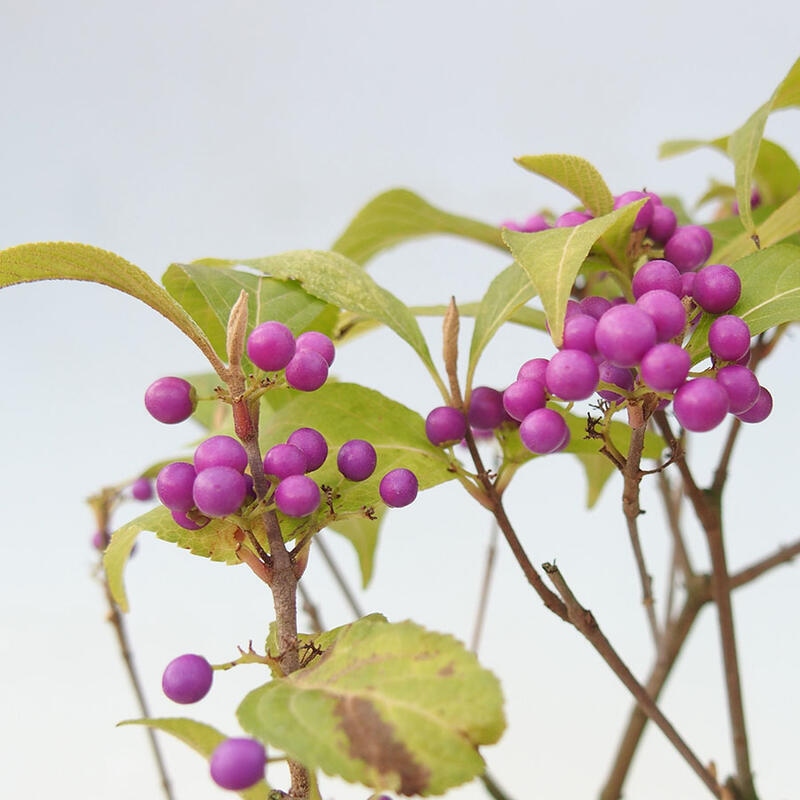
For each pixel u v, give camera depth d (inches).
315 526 8.5
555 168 9.1
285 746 7.8
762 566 10.2
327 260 9.3
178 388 8.3
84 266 8.5
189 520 8.4
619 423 9.6
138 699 10.8
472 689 7.8
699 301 8.6
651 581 9.3
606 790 10.6
